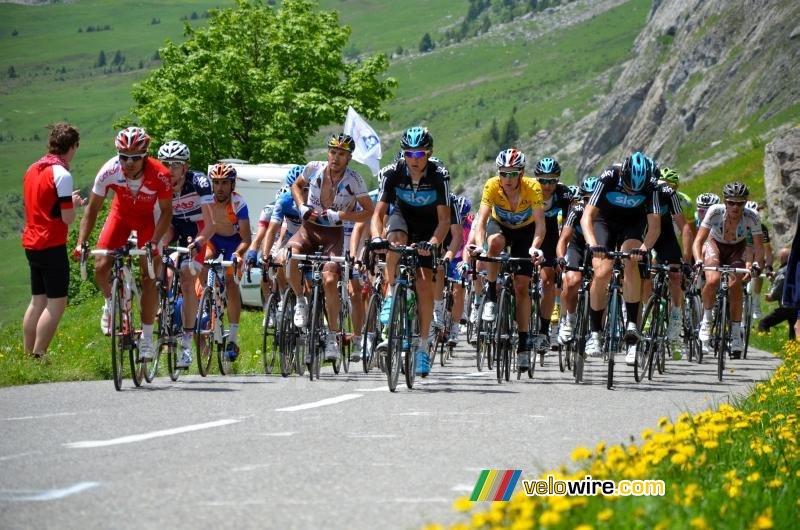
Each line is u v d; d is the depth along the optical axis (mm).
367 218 29547
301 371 30672
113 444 16625
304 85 134375
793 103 175875
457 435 17984
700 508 11938
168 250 27031
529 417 20641
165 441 16938
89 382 26859
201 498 12703
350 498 12820
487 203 29797
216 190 31266
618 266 28750
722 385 29641
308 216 28781
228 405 21938
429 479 14086
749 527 11336
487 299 29391
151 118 128750
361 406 22031
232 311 31578
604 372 33500
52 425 18781
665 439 13984
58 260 29703
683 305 38406
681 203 40531
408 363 26062
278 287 31625
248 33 136875
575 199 36312
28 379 26797
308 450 16156
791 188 77125
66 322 67562
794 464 15438
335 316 29234
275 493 13031
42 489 13195
